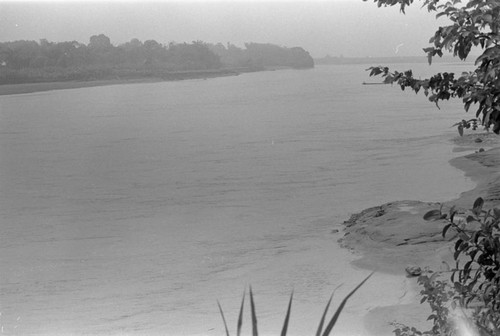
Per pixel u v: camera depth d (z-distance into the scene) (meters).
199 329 9.82
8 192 29.95
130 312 10.99
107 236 19.27
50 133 62.28
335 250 14.14
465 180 24.86
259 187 28.47
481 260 3.62
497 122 3.51
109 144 51.75
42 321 10.64
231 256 15.20
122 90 152.62
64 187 31.25
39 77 170.38
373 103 89.06
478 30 3.44
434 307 4.03
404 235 13.43
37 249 17.73
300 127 58.69
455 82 3.67
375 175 28.84
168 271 14.16
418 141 41.44
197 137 54.47
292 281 12.03
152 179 32.88
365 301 9.91
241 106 91.50
